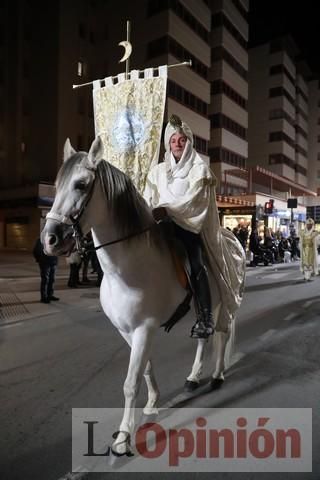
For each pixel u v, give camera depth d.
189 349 5.14
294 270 16.09
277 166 44.56
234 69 36.06
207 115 32.34
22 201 24.27
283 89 44.00
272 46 44.34
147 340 2.62
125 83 3.63
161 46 27.77
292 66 46.97
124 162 3.56
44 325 6.42
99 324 6.48
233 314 3.88
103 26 31.55
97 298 8.87
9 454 2.75
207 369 4.44
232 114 35.91
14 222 25.75
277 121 44.44
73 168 2.36
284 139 44.75
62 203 2.31
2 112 30.80
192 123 30.25
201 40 31.11
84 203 2.36
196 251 2.96
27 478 2.50
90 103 31.88
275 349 5.26
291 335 5.98
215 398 3.68
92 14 31.67
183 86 29.09
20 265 15.88
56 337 5.71
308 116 55.25
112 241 2.55
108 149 3.68
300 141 51.00
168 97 27.59
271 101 44.69
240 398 3.69
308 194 39.75
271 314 7.52
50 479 2.49
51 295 8.48
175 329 6.10
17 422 3.19
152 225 2.80
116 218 2.55
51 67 29.95
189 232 2.95
